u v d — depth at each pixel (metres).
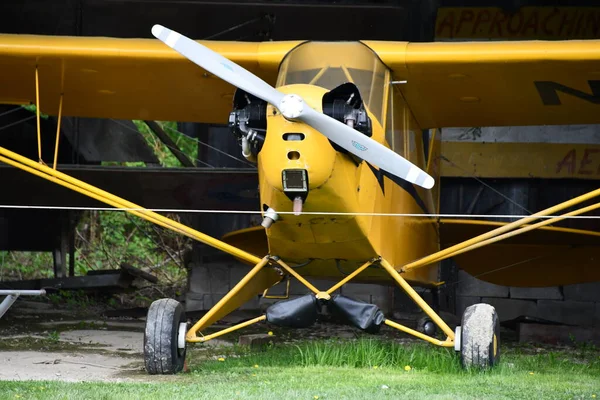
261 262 26.08
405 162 22.25
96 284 48.25
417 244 31.09
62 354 28.94
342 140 22.09
